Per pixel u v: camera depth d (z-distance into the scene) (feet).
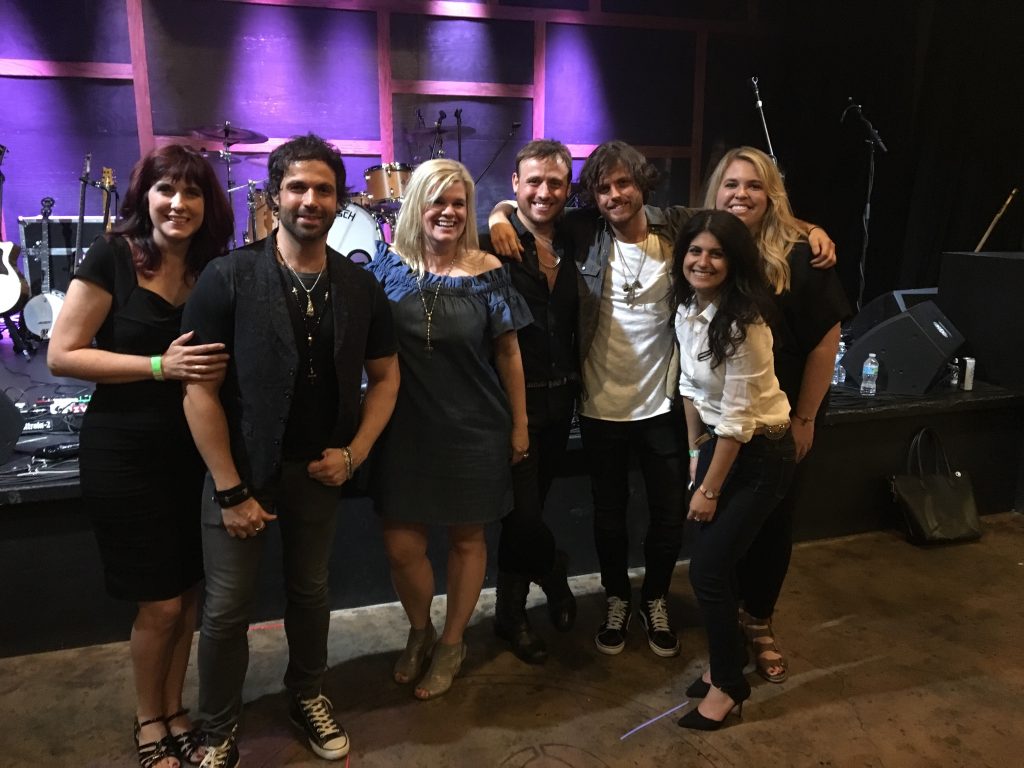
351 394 5.06
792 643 7.29
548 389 6.56
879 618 7.73
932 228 14.52
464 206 5.72
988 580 8.52
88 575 7.00
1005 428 10.05
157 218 4.81
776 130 16.99
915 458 9.62
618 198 6.17
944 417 9.67
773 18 16.69
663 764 5.69
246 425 4.82
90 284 4.78
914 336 9.61
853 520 9.61
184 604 5.63
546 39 15.71
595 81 16.15
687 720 6.07
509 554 6.86
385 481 5.94
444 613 7.80
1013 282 9.89
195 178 4.87
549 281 6.55
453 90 15.47
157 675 5.57
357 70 14.98
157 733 5.65
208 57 14.26
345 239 13.28
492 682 6.68
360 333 5.03
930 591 8.27
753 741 5.94
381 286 5.61
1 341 13.38
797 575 8.63
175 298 5.07
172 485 5.19
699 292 5.52
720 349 5.29
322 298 4.94
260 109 14.69
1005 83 13.26
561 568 7.53
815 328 5.94
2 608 6.84
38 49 13.52
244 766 5.66
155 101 14.19
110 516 5.06
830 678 6.74
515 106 15.92
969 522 9.34
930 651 7.15
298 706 5.89
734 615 5.83
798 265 5.97
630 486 8.61
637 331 6.57
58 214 14.19
